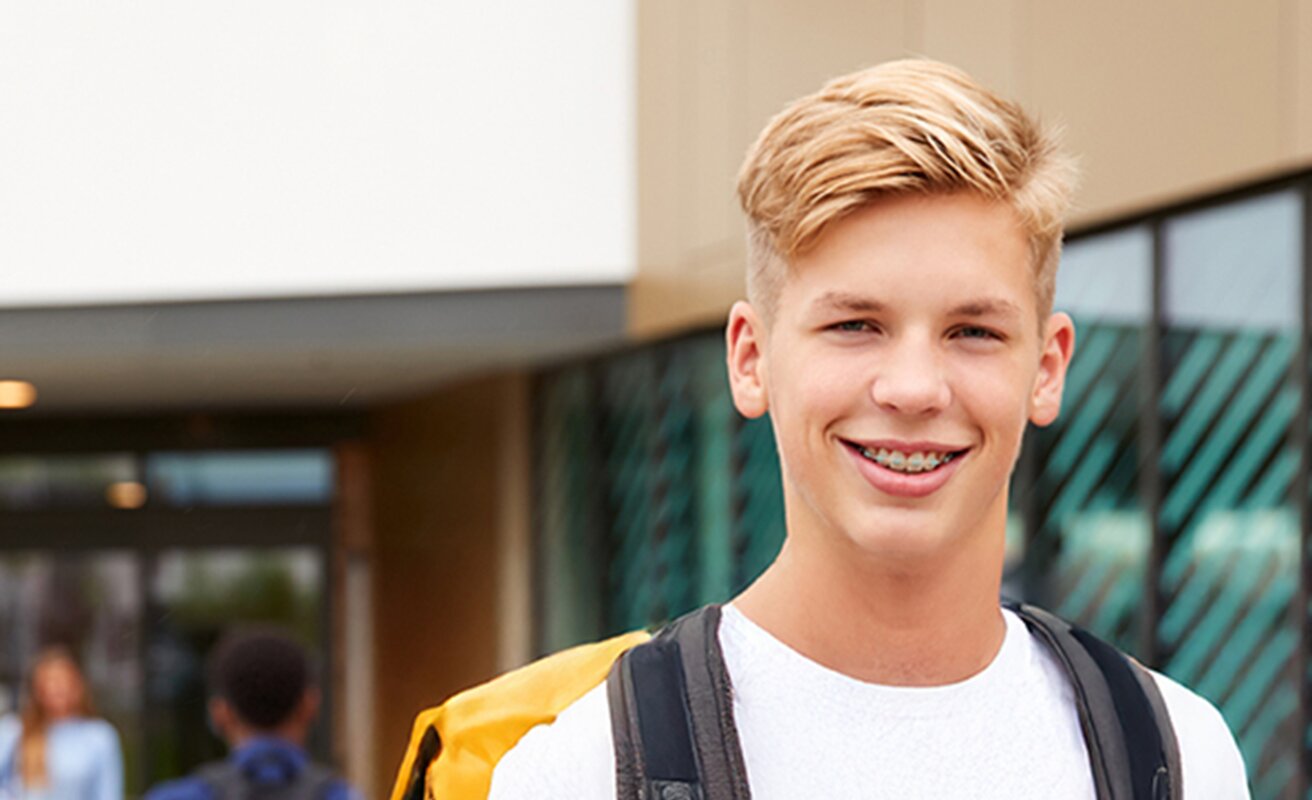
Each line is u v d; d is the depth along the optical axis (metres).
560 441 8.28
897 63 1.18
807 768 1.19
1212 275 4.04
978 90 1.16
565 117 6.89
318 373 8.59
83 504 11.04
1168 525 4.22
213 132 7.12
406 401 10.34
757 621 1.24
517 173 6.91
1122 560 4.41
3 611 10.97
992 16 4.58
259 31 7.10
